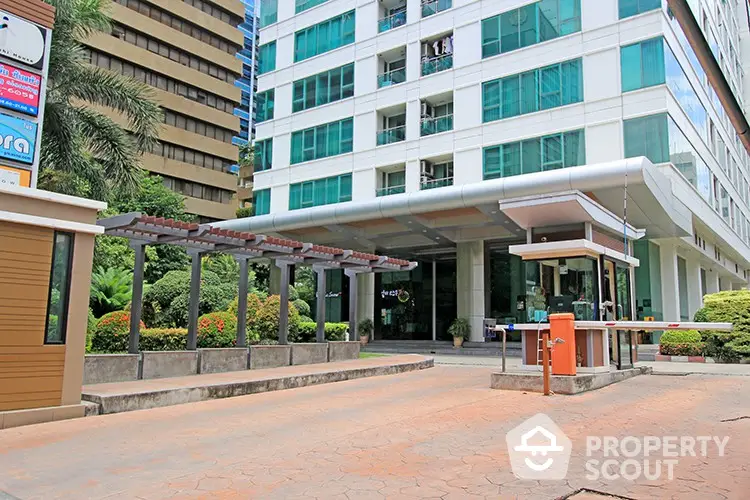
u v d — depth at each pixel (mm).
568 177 17672
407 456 5570
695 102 23062
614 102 20359
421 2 26656
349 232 25234
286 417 8070
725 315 16766
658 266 22891
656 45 19734
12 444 6566
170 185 47188
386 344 27062
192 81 48594
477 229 24109
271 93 31906
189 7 48875
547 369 9484
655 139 19359
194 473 5215
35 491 4805
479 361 18781
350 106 28391
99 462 5703
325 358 15555
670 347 17984
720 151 27781
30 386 7879
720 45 27938
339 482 4773
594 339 10836
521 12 23312
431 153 25203
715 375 12531
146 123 16594
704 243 26328
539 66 22484
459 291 24969
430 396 9789
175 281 17469
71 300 8445
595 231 11898
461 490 4430
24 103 9148
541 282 11688
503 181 19375
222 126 50844
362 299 28750
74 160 14977
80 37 16328
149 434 7047
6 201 7777
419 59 26266
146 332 13422
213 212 49406
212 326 14508
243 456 5824
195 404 9477
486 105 23812
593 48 21094
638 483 4504
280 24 32219
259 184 31500
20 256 7941
